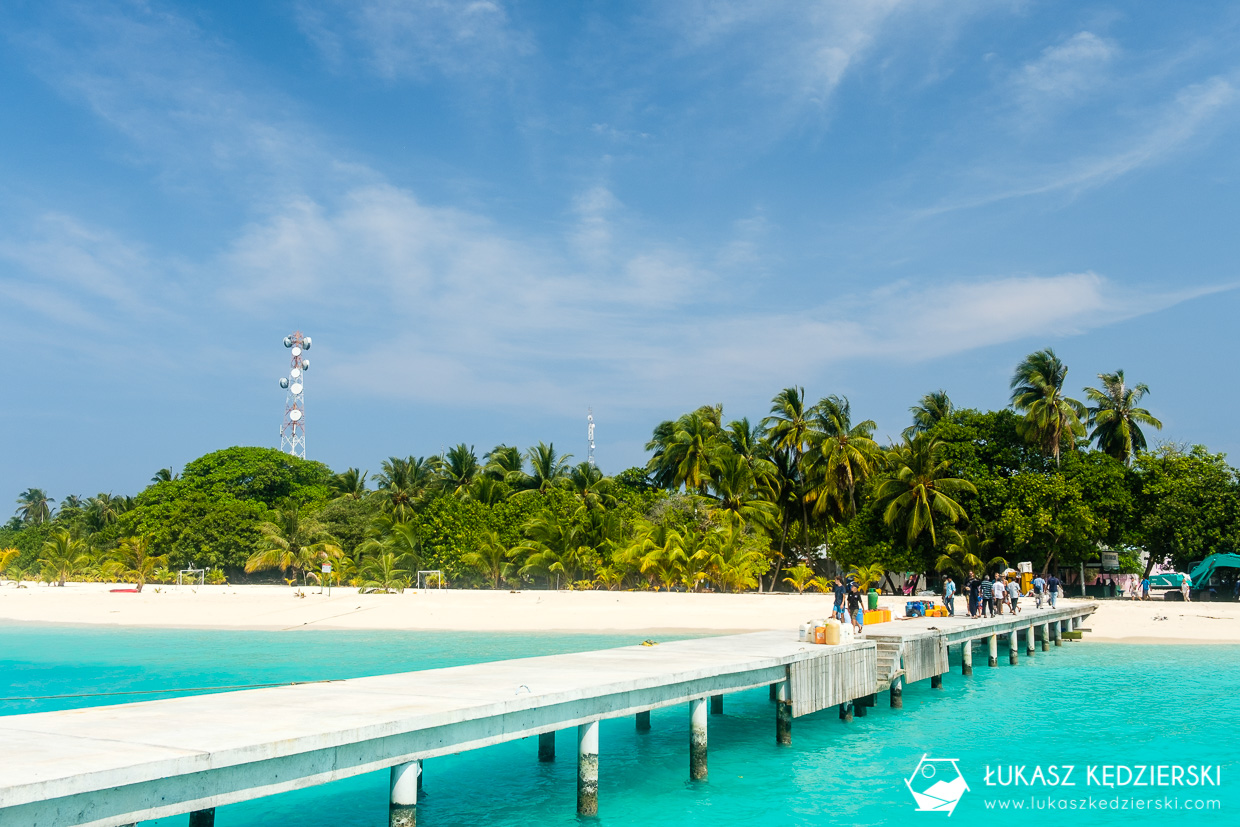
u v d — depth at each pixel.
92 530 96.44
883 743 17.81
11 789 6.84
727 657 16.61
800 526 67.06
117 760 7.86
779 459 67.38
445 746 10.58
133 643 35.81
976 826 12.71
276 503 84.00
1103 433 65.69
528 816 13.17
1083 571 56.81
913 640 22.16
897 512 54.56
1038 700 22.70
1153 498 54.97
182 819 12.62
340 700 11.33
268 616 43.81
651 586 51.62
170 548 67.81
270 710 10.54
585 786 12.88
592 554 54.22
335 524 70.81
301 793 14.29
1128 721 19.97
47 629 42.25
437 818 13.09
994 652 29.12
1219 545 51.44
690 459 64.31
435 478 77.88
